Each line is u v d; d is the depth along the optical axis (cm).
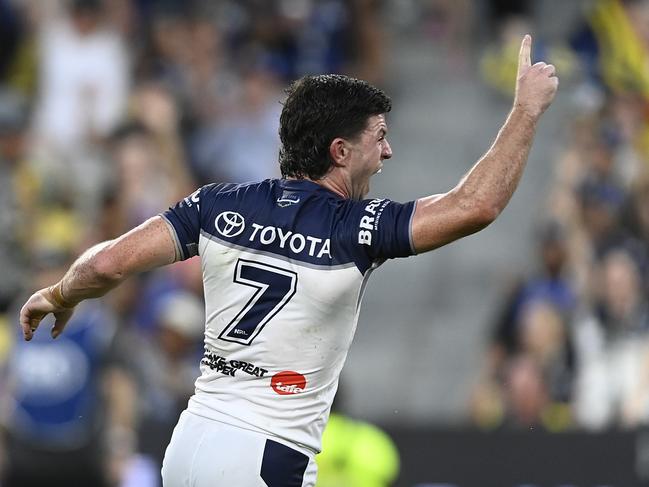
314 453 1373
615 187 3647
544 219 3762
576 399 3105
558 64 4447
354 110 1367
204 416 1358
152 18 4375
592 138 3872
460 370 3706
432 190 4184
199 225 1375
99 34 4078
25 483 2728
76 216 3594
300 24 4481
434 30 4947
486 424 3097
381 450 2820
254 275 1340
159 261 1373
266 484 1331
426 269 4112
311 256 1326
